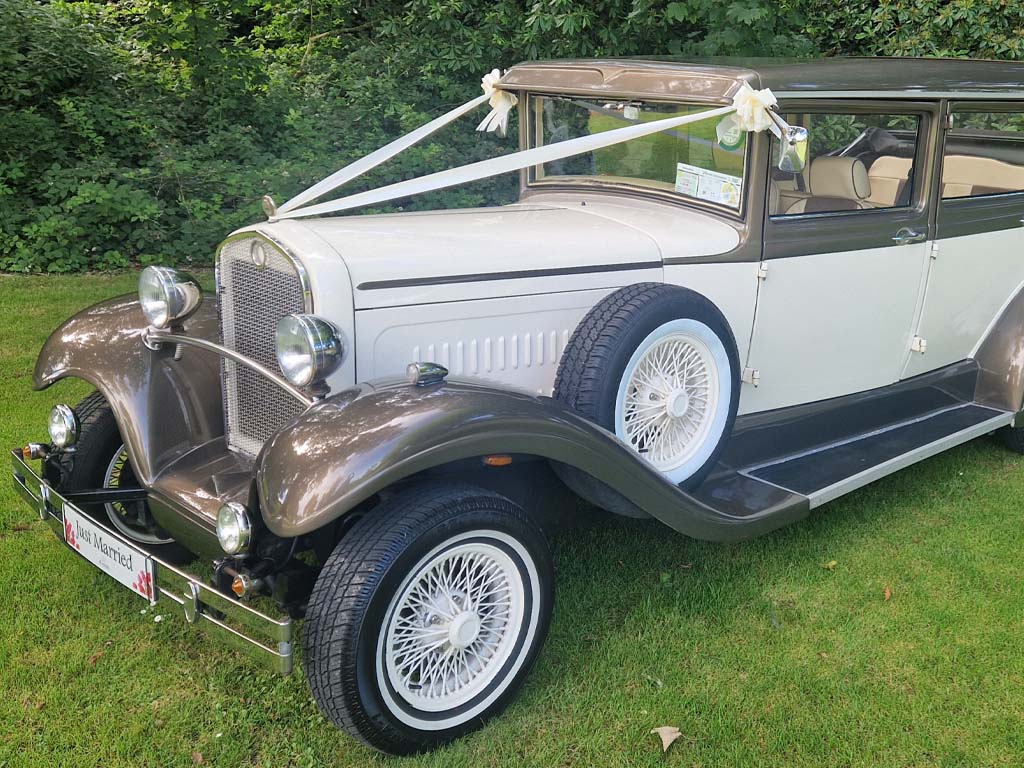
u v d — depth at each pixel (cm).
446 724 260
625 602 334
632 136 326
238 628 316
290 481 234
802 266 364
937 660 305
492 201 874
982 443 502
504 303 306
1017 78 423
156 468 303
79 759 254
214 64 923
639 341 295
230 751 259
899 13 969
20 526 374
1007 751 266
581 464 271
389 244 295
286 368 262
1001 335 457
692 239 340
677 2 745
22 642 301
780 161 323
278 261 284
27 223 769
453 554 253
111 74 898
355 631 234
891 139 384
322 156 857
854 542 384
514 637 272
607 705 280
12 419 470
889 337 412
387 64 948
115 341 320
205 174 812
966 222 424
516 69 404
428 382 259
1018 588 349
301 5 1039
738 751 262
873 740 269
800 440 392
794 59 374
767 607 333
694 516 302
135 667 293
